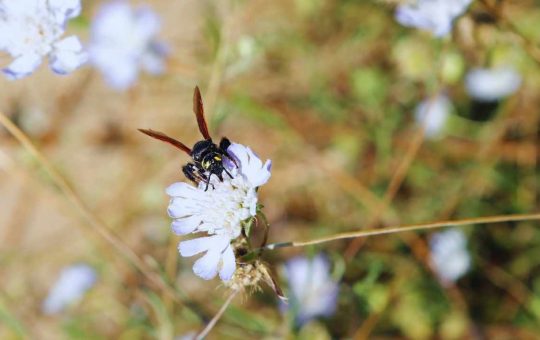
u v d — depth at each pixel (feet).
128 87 2.02
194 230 1.39
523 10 1.81
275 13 1.98
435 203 1.82
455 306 1.77
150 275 1.62
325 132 1.92
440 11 1.60
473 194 1.82
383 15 1.86
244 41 1.72
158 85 2.07
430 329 1.77
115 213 2.00
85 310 1.89
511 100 1.83
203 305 1.73
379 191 1.85
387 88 1.88
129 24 1.90
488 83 1.81
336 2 1.90
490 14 1.60
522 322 1.77
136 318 1.76
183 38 2.10
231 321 1.68
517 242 1.80
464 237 1.80
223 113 1.68
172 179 1.99
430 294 1.77
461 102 1.86
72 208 1.98
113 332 1.86
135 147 2.06
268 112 1.87
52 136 2.10
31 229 2.06
